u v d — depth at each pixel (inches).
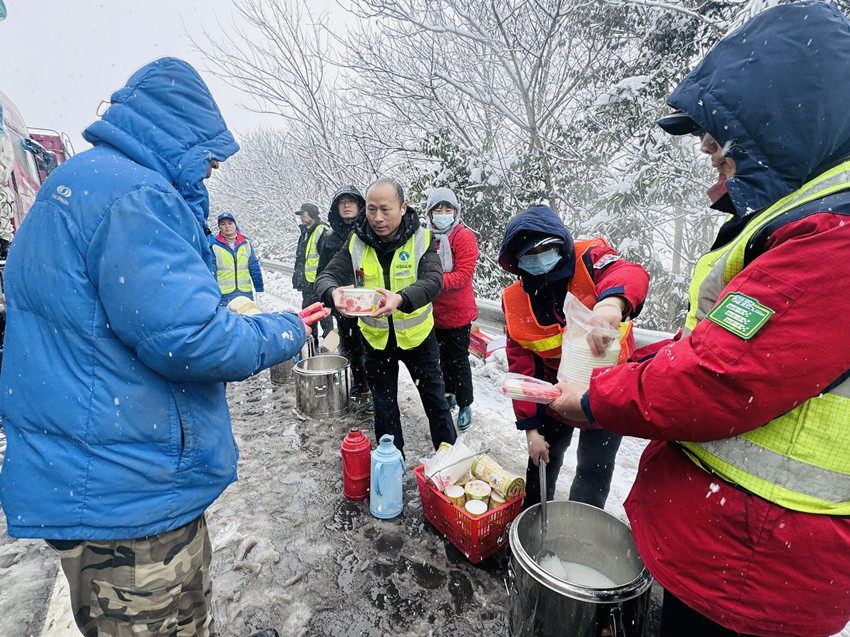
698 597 39.0
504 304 82.2
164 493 44.4
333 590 79.8
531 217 70.8
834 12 32.9
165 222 41.7
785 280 30.8
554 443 86.7
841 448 32.4
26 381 41.2
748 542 35.7
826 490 33.3
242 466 123.9
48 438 41.6
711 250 43.9
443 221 135.9
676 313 210.4
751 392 32.0
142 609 45.3
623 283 66.4
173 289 39.5
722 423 34.0
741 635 39.3
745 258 36.3
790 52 32.5
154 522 43.8
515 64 248.7
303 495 109.0
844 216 30.0
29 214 42.3
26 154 238.7
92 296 40.3
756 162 34.4
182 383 45.3
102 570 43.7
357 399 167.3
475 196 258.5
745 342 31.6
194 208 48.7
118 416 41.1
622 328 70.2
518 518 69.2
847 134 32.6
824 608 35.0
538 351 79.4
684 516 39.7
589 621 54.3
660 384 35.7
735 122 34.6
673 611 43.8
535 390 53.9
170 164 45.7
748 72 34.0
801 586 34.7
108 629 45.4
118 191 39.6
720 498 37.0
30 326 41.6
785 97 32.5
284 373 192.9
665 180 204.4
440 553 87.7
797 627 35.7
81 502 40.9
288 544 91.6
